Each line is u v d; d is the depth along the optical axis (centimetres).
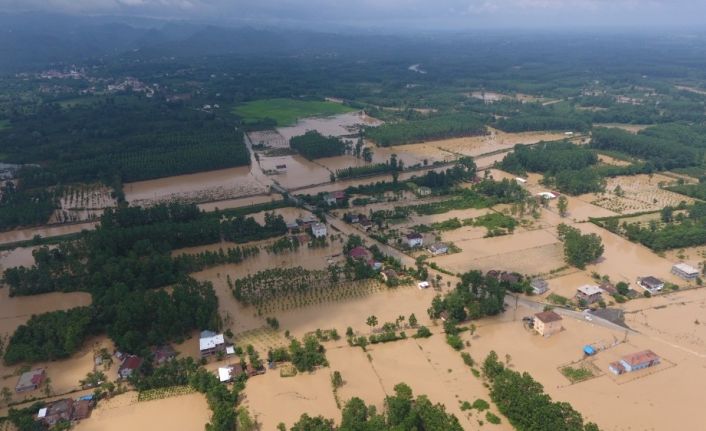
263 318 15125
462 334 14312
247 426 10681
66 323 13900
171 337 14112
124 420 11244
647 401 11725
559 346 13762
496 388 11631
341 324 14762
